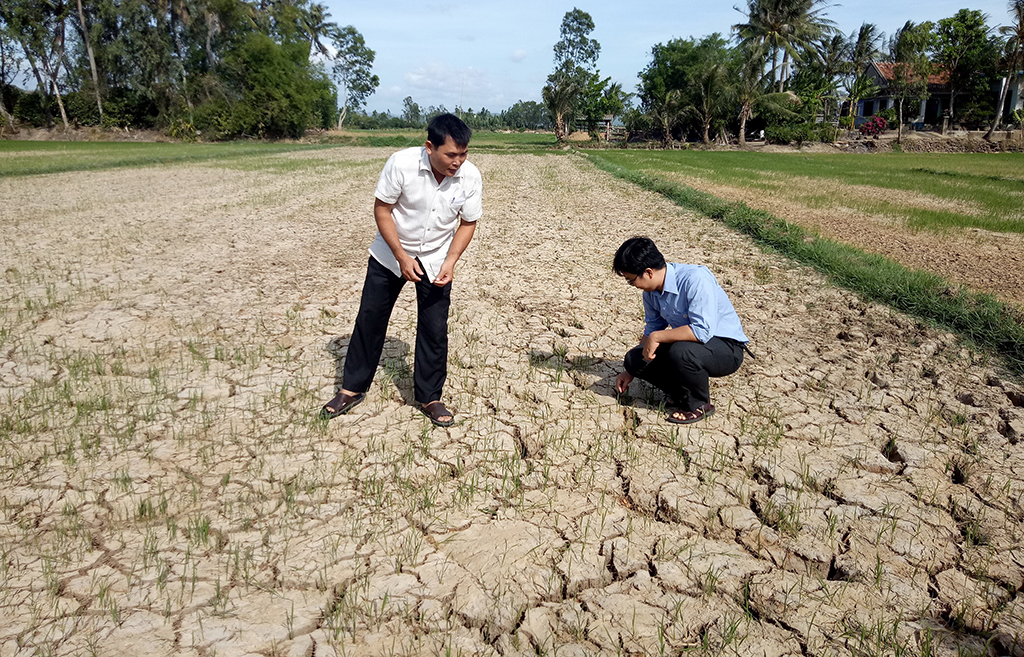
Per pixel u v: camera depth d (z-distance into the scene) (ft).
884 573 8.62
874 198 48.14
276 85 153.28
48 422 12.21
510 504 9.98
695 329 11.52
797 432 12.29
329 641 7.44
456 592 8.19
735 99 150.10
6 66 148.05
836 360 15.76
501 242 29.58
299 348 16.12
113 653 7.16
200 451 11.16
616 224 34.68
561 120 159.22
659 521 9.79
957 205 45.68
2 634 7.37
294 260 25.54
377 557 8.74
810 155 118.83
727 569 8.66
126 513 9.55
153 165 72.38
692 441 11.87
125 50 145.07
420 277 11.27
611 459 11.30
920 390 14.19
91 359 15.19
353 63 211.61
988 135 147.43
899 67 154.10
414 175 10.92
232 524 9.34
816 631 7.68
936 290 20.57
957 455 11.52
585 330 17.72
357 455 11.21
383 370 14.71
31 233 30.09
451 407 13.10
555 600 8.21
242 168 70.18
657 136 164.04
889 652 7.39
